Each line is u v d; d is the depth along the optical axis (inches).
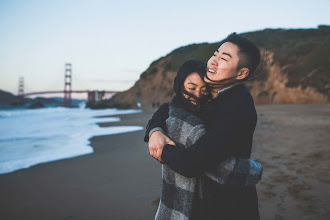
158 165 210.1
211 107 37.6
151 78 2511.1
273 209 114.3
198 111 40.7
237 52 35.0
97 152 269.9
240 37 36.1
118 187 159.9
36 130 505.0
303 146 235.3
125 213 123.2
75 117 1015.6
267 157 203.8
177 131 37.2
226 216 36.3
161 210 39.5
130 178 177.3
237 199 36.9
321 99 1047.0
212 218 36.4
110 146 303.3
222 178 34.0
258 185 143.1
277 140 274.4
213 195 36.8
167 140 36.8
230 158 33.8
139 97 2400.3
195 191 37.1
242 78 36.8
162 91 2266.2
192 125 36.6
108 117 960.3
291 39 1470.2
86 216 122.0
